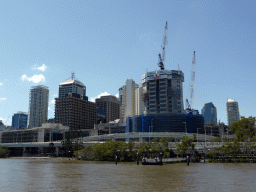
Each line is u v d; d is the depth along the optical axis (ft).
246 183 174.60
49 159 618.44
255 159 431.84
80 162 465.88
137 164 392.27
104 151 495.41
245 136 540.11
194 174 232.32
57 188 155.63
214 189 150.71
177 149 451.94
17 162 482.28
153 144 505.66
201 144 519.19
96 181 185.88
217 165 356.18
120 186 161.99
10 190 150.00
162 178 202.39
